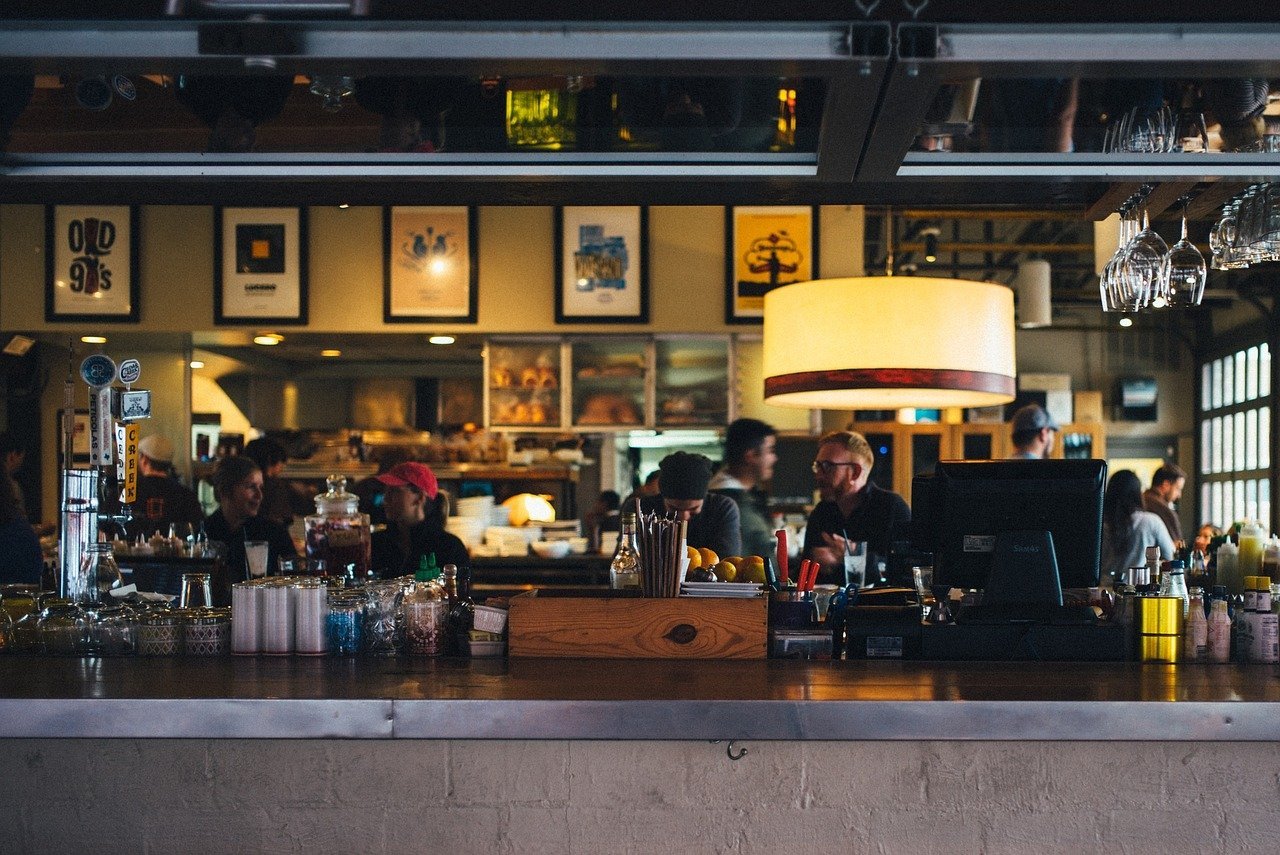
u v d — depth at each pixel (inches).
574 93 91.2
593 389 262.5
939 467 112.8
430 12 76.9
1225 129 93.7
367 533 135.3
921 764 90.5
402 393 357.7
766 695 85.4
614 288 260.2
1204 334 543.5
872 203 112.3
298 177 100.3
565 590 123.9
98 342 268.2
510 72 79.8
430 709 83.7
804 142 94.5
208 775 91.6
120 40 76.9
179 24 76.7
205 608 112.5
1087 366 565.0
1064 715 83.2
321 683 90.5
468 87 91.0
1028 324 335.3
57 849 91.5
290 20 76.4
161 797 91.5
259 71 79.7
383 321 259.1
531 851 90.7
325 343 272.7
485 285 260.5
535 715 83.4
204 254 259.0
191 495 241.3
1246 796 89.5
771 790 90.4
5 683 90.7
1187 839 89.7
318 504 134.7
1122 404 551.2
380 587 111.3
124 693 85.7
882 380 135.9
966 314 138.1
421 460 337.7
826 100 83.9
